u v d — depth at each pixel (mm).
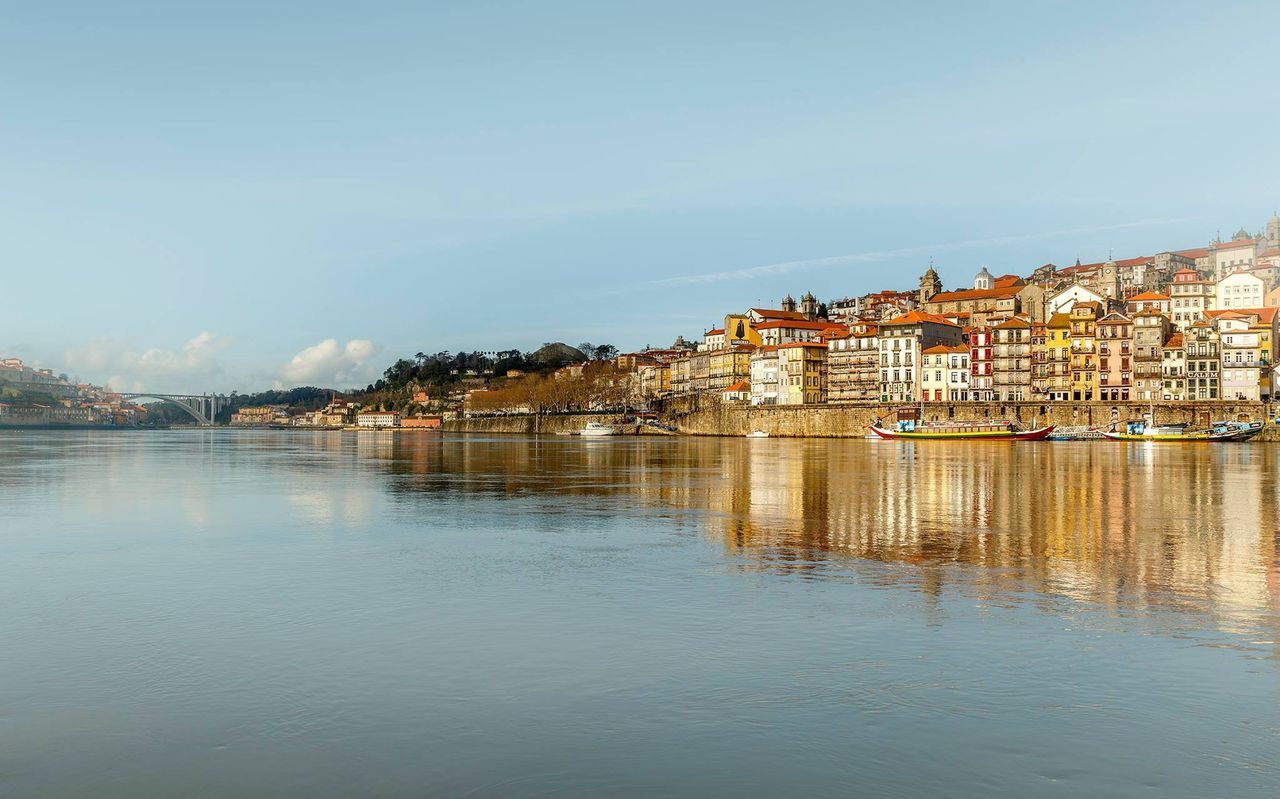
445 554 33594
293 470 91125
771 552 33688
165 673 18359
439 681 17844
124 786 13281
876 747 14539
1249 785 13258
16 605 24641
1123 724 15469
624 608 24141
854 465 96938
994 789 13125
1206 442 173375
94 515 47125
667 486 66812
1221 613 23219
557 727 15406
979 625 22016
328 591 26578
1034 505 50781
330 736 15055
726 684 17578
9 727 15453
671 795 12977
